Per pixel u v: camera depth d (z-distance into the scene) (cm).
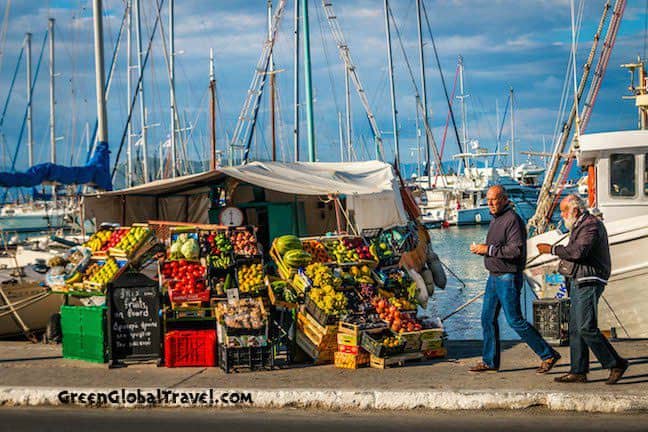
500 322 2120
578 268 850
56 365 1068
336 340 1061
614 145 1437
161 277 1107
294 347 1076
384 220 1716
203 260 1123
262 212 1858
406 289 1199
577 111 2041
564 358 1031
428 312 2355
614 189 1446
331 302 1053
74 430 759
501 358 1042
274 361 1092
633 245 1288
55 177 1516
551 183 1991
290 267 1118
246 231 1184
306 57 3653
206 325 1120
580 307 850
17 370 1027
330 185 1720
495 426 740
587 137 1466
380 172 1977
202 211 2028
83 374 995
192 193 2014
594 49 2119
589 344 850
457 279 2936
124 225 1959
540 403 807
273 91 3706
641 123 1842
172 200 2038
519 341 1179
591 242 834
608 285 1312
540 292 1445
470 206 7119
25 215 4944
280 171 1795
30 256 2155
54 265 1228
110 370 1027
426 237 2086
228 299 1073
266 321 1025
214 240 1147
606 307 1320
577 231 845
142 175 5103
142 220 1992
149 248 1200
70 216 2706
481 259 4216
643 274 1288
